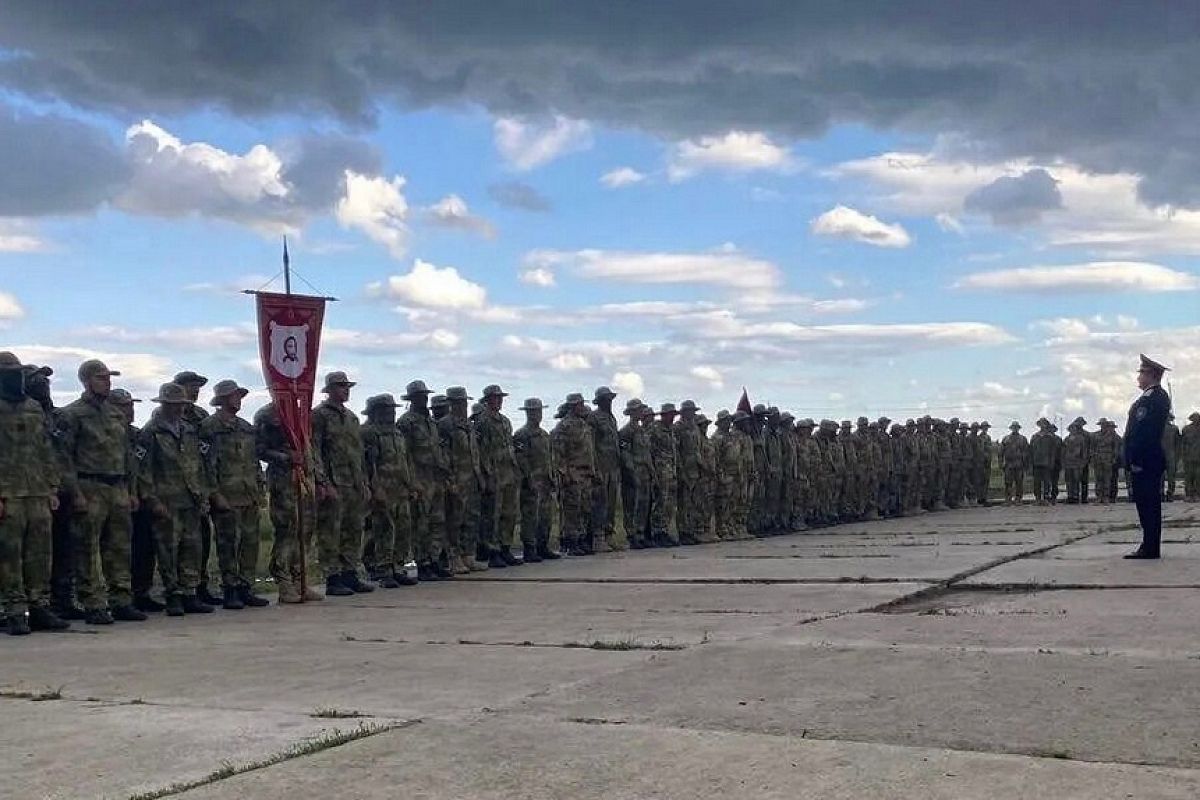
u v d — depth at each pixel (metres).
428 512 14.94
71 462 11.30
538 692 6.92
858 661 7.56
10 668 8.59
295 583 13.08
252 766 5.46
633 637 9.03
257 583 15.35
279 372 12.95
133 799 5.01
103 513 11.41
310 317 13.24
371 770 5.31
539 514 17.17
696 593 12.02
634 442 19.45
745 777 5.01
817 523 24.66
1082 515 23.95
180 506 12.09
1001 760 5.14
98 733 6.29
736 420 21.89
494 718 6.25
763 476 22.45
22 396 10.88
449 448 15.38
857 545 17.91
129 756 5.76
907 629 8.91
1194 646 7.72
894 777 4.93
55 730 6.41
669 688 6.89
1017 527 20.64
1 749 6.00
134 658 8.90
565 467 18.11
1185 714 5.86
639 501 19.47
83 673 8.27
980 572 12.79
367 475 14.07
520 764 5.33
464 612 11.30
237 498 12.55
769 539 20.98
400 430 14.77
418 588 13.96
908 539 18.81
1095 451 30.08
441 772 5.25
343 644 9.28
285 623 10.98
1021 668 7.14
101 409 11.59
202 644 9.60
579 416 18.31
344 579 13.66
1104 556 14.05
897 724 5.85
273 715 6.58
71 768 5.57
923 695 6.48
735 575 13.59
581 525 18.31
